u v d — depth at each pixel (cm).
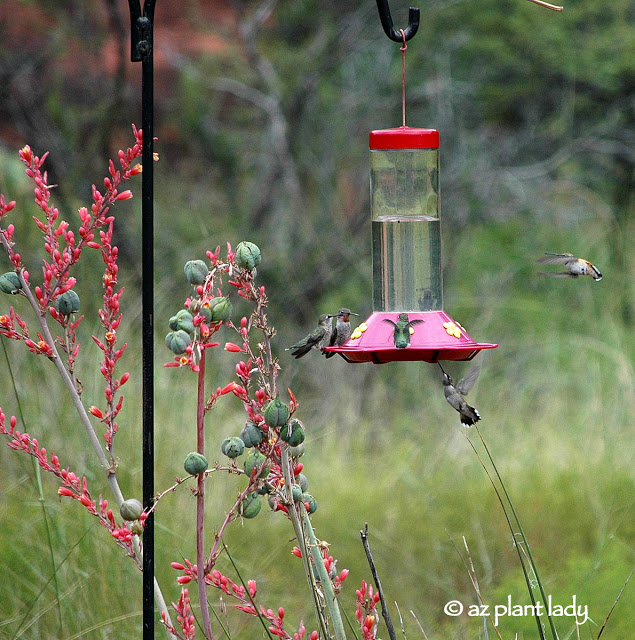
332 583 495
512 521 1088
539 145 2183
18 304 1000
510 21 2058
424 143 624
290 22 2125
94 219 494
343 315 605
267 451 459
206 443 1027
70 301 490
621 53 2117
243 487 949
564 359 1702
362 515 1112
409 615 870
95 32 1956
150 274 468
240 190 2077
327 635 461
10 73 1880
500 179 2133
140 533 459
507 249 2062
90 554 795
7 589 753
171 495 904
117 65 1938
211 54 2122
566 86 2155
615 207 2202
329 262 1978
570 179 2202
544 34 2064
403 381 1644
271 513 1025
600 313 1895
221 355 1448
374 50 2112
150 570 466
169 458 959
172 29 2136
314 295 1956
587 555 987
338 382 1609
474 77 2142
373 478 1255
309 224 2003
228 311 455
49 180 1803
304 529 485
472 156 2134
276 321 1859
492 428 1425
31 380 957
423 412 1557
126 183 1870
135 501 457
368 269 1961
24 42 1923
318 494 1175
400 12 2091
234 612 800
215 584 468
